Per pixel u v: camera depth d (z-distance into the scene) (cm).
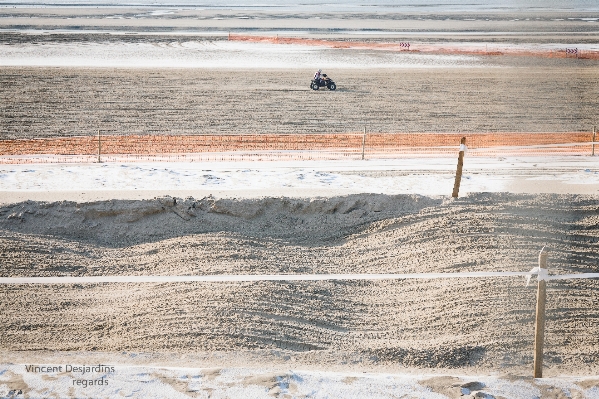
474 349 1667
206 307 1888
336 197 2628
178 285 2055
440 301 1969
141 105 5309
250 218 2556
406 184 3016
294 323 1852
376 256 2322
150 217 2534
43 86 5903
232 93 5875
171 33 10556
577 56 8531
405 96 5916
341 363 1527
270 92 5956
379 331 1844
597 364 1617
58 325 1827
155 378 1288
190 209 2545
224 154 3872
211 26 12175
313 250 2388
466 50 9100
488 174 3338
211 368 1338
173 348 1681
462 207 2575
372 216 2580
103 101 5409
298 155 3862
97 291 2072
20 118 4769
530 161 3712
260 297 1956
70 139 4241
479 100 5797
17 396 1205
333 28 12481
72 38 9381
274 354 1524
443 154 3925
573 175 3338
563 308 1902
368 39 10500
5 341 1717
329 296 2033
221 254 2267
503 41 10431
